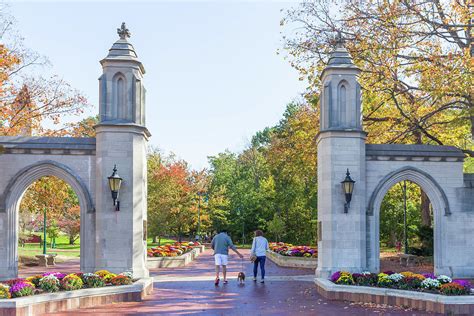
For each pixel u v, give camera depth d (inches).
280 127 2187.5
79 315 426.6
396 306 465.4
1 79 835.4
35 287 469.1
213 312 441.7
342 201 674.8
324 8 946.1
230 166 2763.3
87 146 674.8
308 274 789.9
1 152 627.8
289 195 1770.4
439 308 426.3
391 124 908.6
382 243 1760.6
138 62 681.0
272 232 1782.7
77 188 668.7
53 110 978.7
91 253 660.7
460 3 759.1
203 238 2422.5
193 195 1973.4
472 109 722.2
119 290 500.1
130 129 665.6
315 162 1023.0
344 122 691.4
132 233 653.9
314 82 920.9
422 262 905.5
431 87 709.9
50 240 2085.4
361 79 761.0
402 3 798.5
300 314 430.0
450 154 708.0
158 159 1893.5
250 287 616.4
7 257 652.7
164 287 622.5
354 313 432.8
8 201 657.6
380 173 703.7
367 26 861.2
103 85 669.9
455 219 704.4
